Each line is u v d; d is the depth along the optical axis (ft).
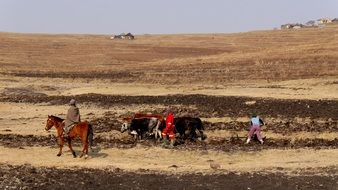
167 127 85.10
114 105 128.06
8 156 77.41
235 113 114.73
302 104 123.24
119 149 83.10
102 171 68.13
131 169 69.77
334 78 169.27
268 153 80.53
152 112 118.01
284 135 94.84
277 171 68.44
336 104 123.13
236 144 87.25
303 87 152.97
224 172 67.87
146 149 82.99
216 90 150.10
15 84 170.71
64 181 61.98
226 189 60.34
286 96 135.44
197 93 143.33
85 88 157.99
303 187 60.95
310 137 93.61
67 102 134.00
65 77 195.31
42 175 64.23
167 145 85.10
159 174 66.69
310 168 69.87
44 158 76.84
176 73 202.39
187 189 60.29
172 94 141.08
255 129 87.97
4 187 58.49
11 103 134.21
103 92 149.07
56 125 79.46
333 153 79.87
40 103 134.31
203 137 89.66
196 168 70.64
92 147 84.33
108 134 95.30
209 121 106.93
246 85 164.35
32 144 86.84
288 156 78.59
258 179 64.08
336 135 94.79
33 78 189.37
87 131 77.00
